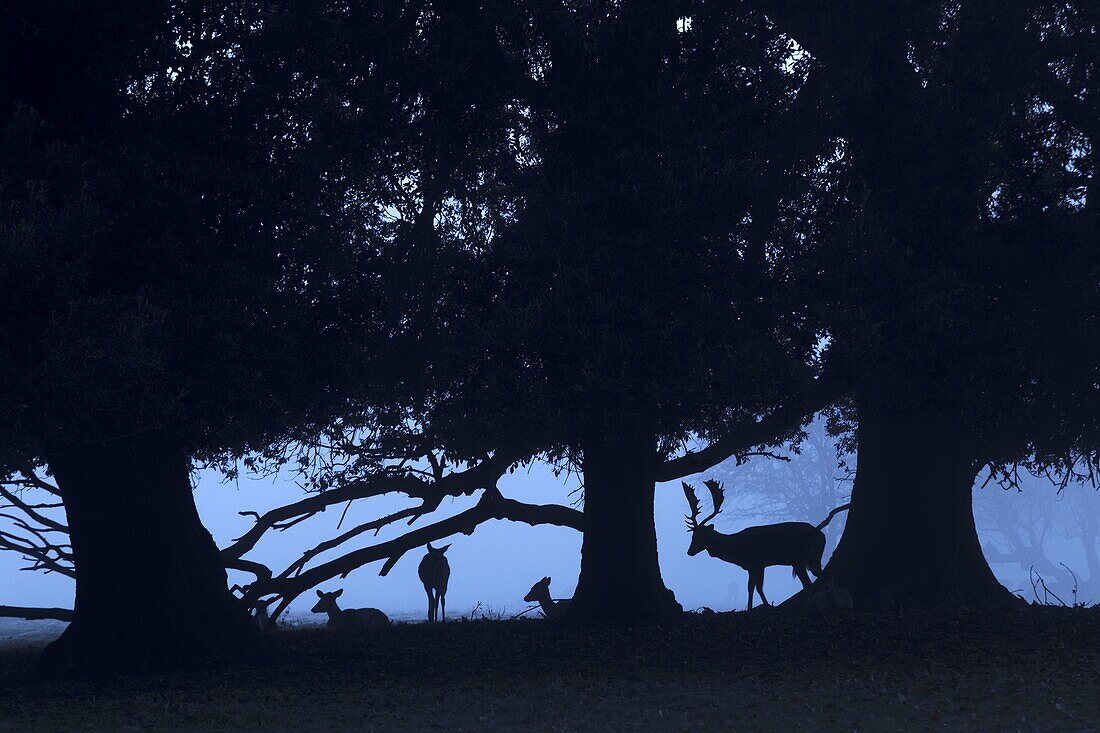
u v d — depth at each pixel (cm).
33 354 1496
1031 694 1250
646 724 1172
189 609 1909
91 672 1831
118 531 1884
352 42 1898
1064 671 1428
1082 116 2033
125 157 1670
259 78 1888
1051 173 2027
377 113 1903
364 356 2058
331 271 2073
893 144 2016
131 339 1478
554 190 1969
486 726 1198
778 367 1881
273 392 1881
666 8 1933
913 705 1209
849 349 1828
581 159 1922
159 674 1833
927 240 1992
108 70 1797
